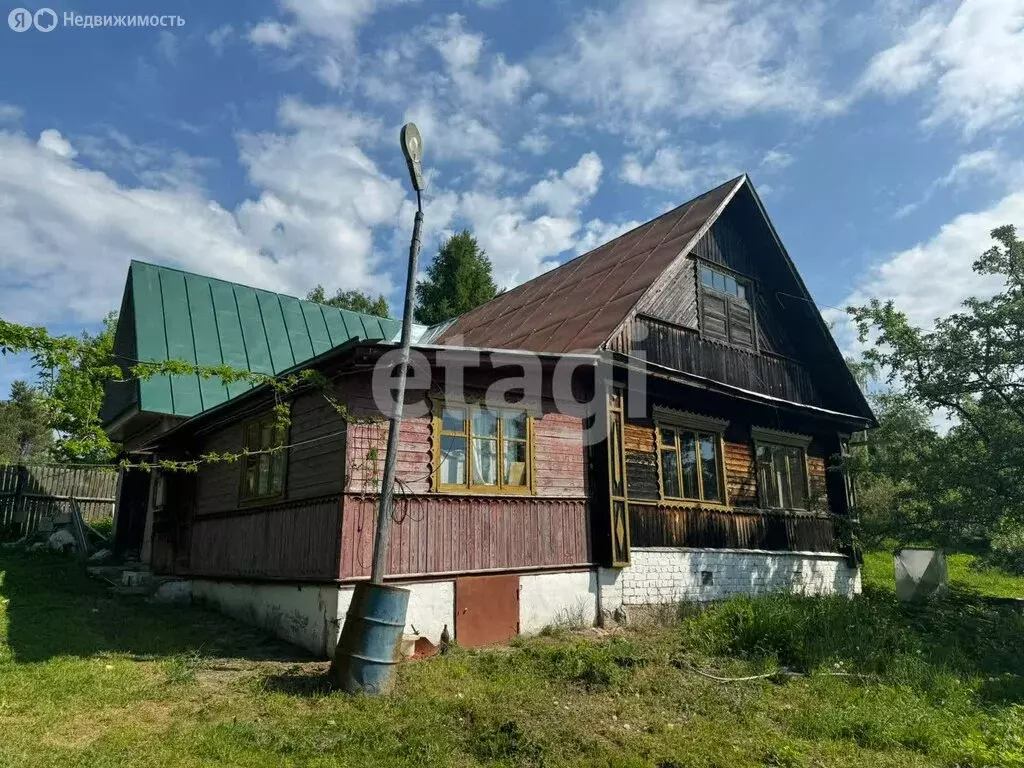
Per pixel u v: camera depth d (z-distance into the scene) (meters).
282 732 5.57
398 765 5.12
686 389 12.53
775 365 15.16
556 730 5.84
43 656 7.80
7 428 37.12
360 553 8.45
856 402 15.97
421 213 8.03
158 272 17.86
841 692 7.66
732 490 13.32
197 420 12.68
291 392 9.97
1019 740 6.22
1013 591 17.19
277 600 9.67
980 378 14.22
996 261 14.18
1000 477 13.20
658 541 11.55
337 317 20.00
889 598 14.64
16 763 4.75
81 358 7.89
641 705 6.75
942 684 8.12
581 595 10.34
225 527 11.96
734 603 10.61
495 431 9.95
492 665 7.70
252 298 18.89
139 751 5.12
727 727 6.32
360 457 8.69
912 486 14.80
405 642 7.97
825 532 15.16
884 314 15.05
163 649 8.57
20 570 13.76
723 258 14.60
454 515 9.24
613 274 13.81
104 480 21.50
